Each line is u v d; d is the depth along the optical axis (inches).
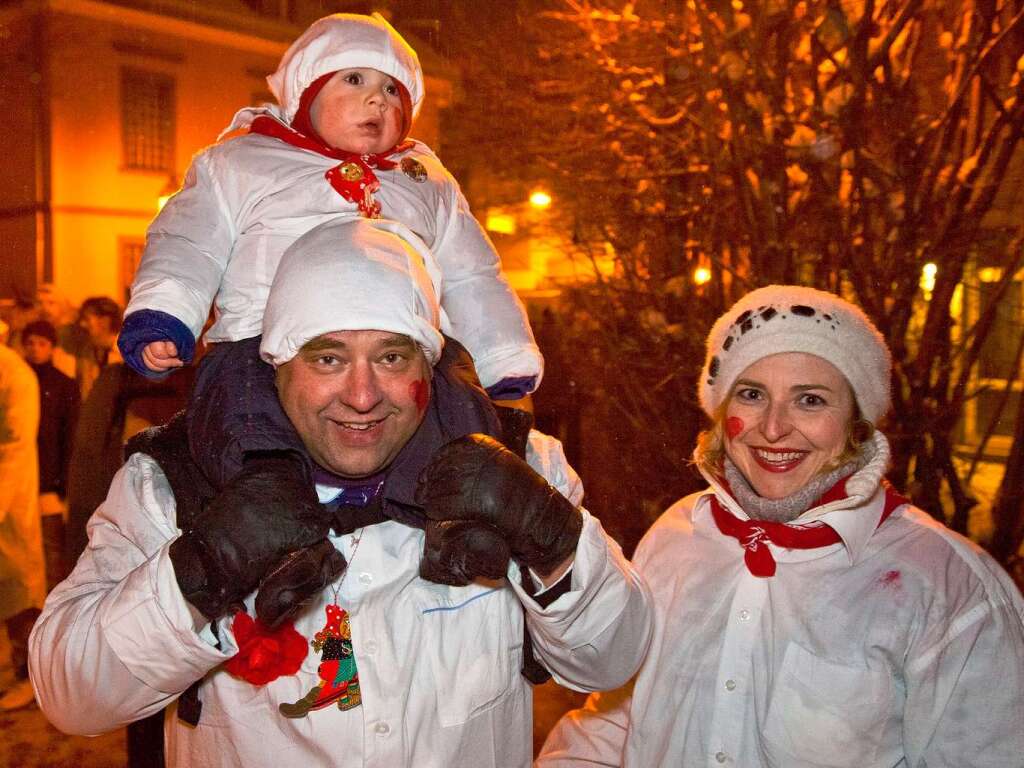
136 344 79.9
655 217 203.3
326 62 91.7
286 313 68.0
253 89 636.1
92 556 71.6
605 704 93.0
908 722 75.7
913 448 161.8
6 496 196.7
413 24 408.8
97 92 577.9
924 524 81.9
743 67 159.5
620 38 219.8
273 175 90.1
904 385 161.8
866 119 160.1
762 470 83.4
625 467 220.8
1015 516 163.2
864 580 79.4
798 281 163.8
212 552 61.3
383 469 72.3
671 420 202.4
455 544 63.5
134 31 585.3
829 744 76.6
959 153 161.9
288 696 70.3
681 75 179.6
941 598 77.0
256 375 72.6
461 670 73.7
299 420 69.1
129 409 154.8
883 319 157.9
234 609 68.1
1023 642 76.6
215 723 72.2
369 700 70.3
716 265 182.9
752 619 82.4
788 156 158.2
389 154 96.3
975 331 159.6
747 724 80.7
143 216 603.2
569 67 265.4
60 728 69.6
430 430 72.6
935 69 166.9
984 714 74.0
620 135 217.5
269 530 61.1
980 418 214.5
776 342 82.3
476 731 73.9
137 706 66.7
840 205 156.7
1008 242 164.7
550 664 76.0
